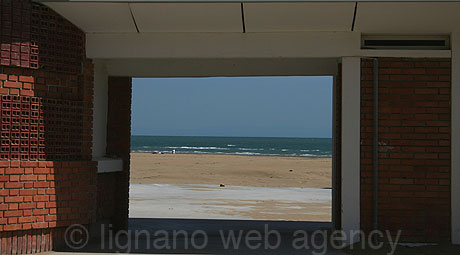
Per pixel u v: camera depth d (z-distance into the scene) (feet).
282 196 61.82
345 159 29.71
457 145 29.32
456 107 29.40
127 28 29.66
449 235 29.48
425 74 29.76
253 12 27.91
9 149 26.71
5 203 26.22
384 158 29.73
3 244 26.25
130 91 35.60
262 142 537.65
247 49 29.89
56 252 27.61
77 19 28.86
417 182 29.60
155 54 30.09
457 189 29.25
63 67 28.76
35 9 27.66
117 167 33.81
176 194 61.62
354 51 29.58
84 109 29.68
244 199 58.13
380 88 29.81
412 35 30.07
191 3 27.35
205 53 29.96
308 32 29.68
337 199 32.30
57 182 27.99
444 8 27.14
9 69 26.86
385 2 26.71
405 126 29.73
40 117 27.78
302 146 417.49
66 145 28.91
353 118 29.68
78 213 29.01
